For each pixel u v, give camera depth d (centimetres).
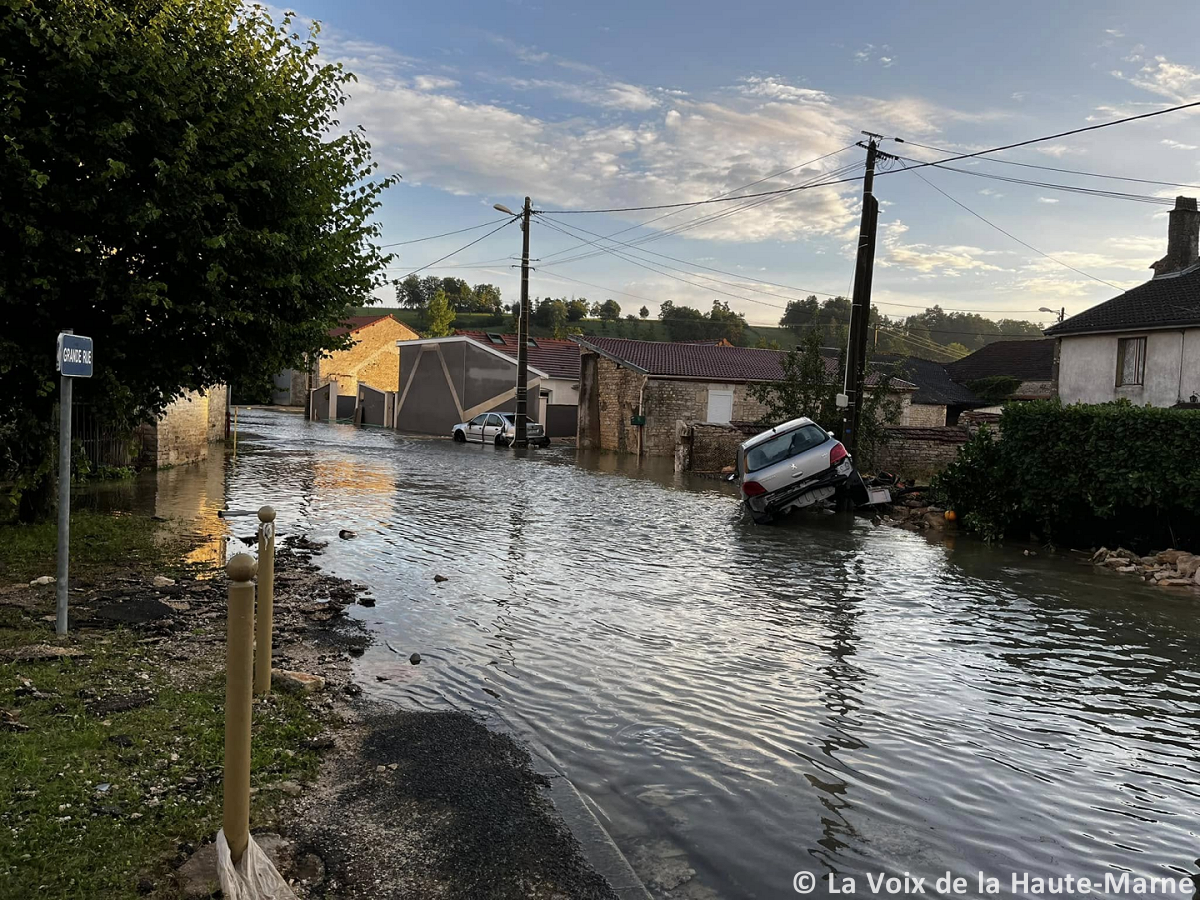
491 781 444
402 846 370
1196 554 1182
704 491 2028
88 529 1071
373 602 828
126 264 905
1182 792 466
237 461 2344
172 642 628
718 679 633
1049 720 568
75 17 800
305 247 992
